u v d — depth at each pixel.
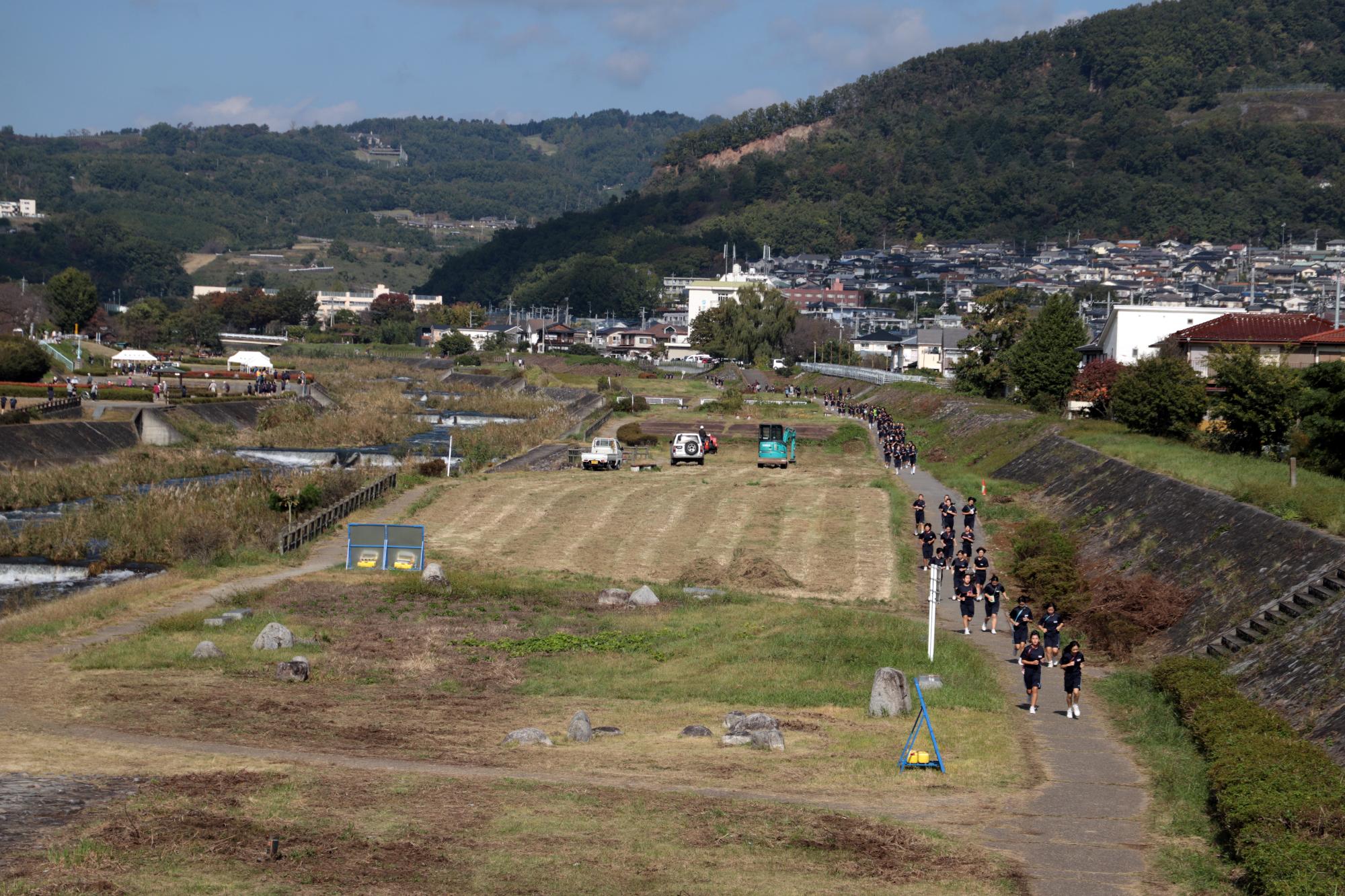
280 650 32.81
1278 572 32.91
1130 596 36.94
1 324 170.25
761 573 46.91
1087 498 54.16
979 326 108.38
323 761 21.69
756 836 17.75
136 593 40.25
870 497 64.12
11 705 25.73
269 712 25.89
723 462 85.12
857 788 21.09
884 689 27.05
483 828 17.75
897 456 76.25
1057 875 16.69
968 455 81.38
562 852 16.83
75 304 185.50
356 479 65.12
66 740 22.47
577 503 62.62
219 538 49.66
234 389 127.19
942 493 65.56
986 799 20.61
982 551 40.31
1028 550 47.78
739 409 123.75
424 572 43.91
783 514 60.03
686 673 31.50
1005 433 80.00
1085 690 30.41
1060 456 65.19
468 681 30.38
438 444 92.88
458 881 15.62
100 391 101.31
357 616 38.28
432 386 155.38
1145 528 44.84
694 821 18.38
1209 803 20.02
